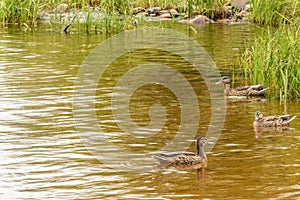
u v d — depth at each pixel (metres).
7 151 28.67
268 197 24.02
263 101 37.88
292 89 38.47
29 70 43.81
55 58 47.69
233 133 31.83
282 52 39.19
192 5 66.00
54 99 37.03
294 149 29.31
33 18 61.28
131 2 64.12
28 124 32.47
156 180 25.83
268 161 27.78
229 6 66.88
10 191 24.50
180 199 23.88
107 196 24.14
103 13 62.50
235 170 26.81
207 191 24.64
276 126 32.84
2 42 53.47
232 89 39.19
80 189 24.78
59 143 29.88
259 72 40.09
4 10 61.56
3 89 38.88
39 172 26.41
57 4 63.34
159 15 66.25
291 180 25.66
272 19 61.34
